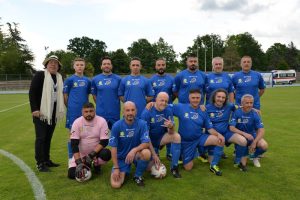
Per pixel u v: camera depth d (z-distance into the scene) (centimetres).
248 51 9050
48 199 435
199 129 564
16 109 1716
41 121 564
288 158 625
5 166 598
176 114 573
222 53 9050
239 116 580
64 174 546
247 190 459
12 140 852
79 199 434
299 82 6469
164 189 467
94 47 9331
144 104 641
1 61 6650
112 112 648
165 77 690
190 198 432
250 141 567
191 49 9200
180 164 601
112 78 650
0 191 468
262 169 559
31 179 519
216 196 439
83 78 641
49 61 566
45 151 591
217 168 539
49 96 559
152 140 574
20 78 5238
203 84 679
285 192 451
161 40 8769
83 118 529
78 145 528
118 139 501
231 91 689
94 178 522
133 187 477
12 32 8350
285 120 1124
